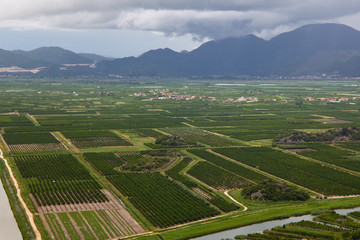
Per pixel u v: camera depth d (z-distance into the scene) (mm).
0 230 180500
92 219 193000
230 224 189500
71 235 174375
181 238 174500
